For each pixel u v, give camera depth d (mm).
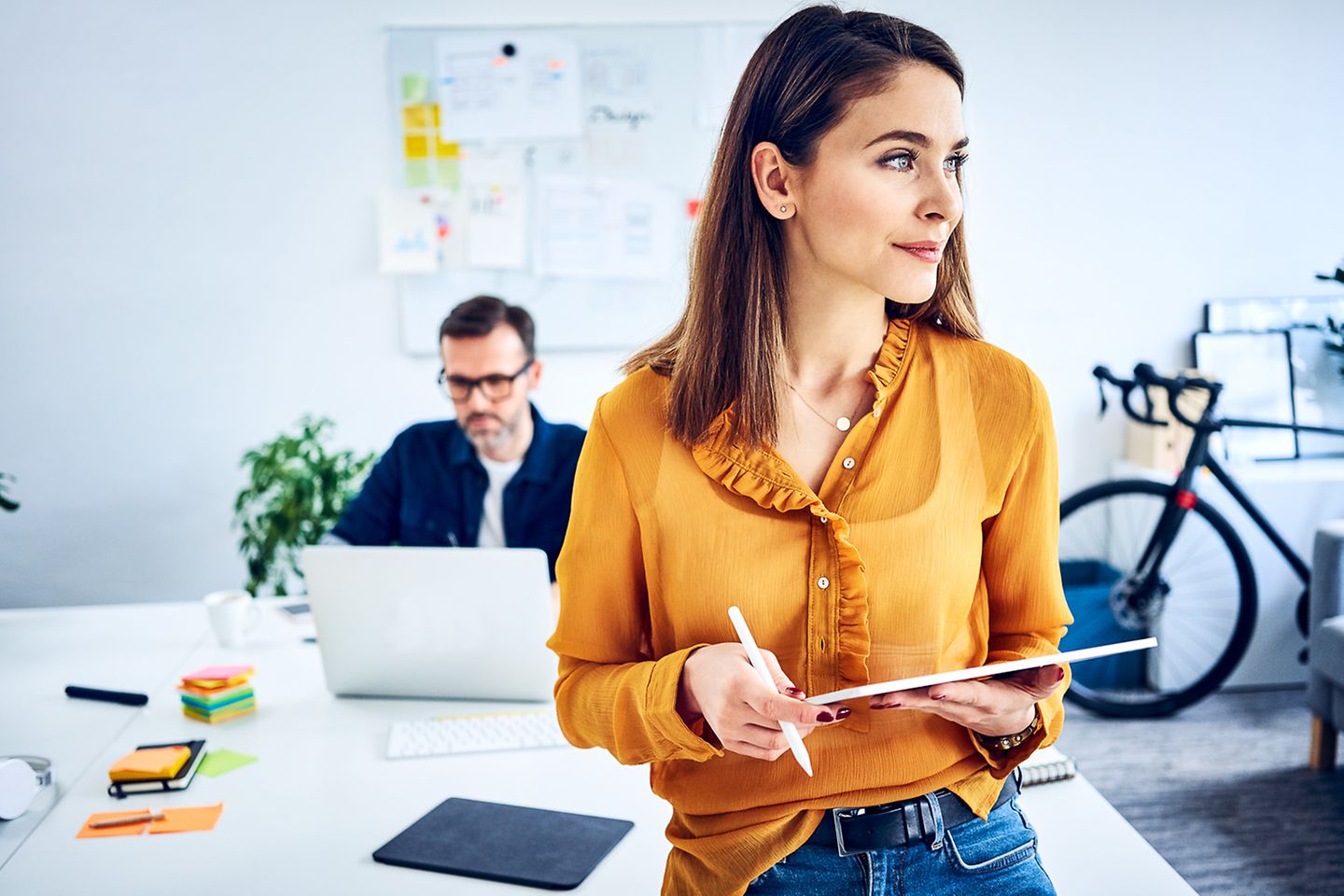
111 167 3486
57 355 3545
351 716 1807
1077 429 3729
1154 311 3697
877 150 791
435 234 3527
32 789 1504
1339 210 3688
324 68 3480
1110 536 3697
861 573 829
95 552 3621
